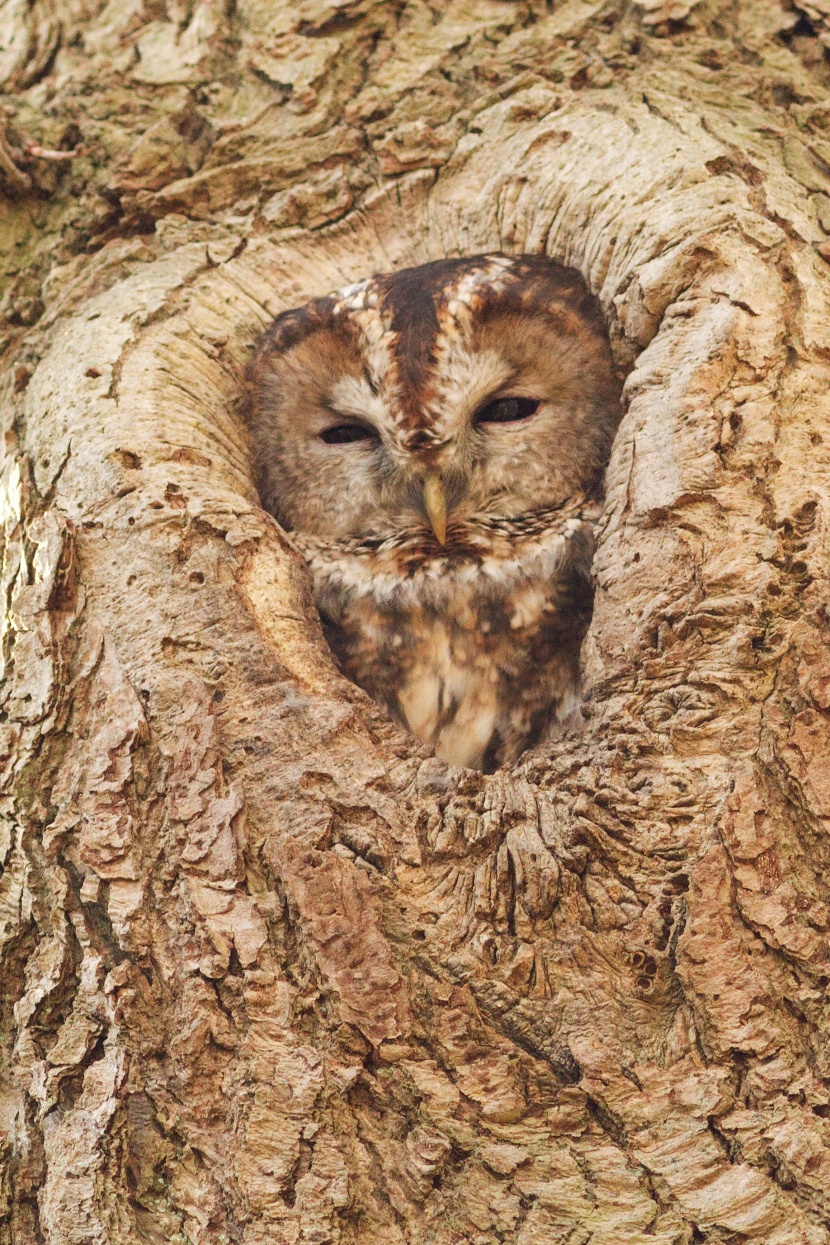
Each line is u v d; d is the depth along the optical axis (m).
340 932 4.38
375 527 7.07
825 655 4.70
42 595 5.23
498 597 6.95
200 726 4.84
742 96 6.74
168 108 7.23
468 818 4.68
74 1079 4.37
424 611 7.00
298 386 6.75
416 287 6.52
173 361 6.38
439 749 7.01
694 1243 3.84
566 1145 4.07
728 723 4.70
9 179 7.03
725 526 5.07
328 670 5.38
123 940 4.50
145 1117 4.25
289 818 4.67
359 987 4.28
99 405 6.01
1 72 7.46
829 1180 3.87
